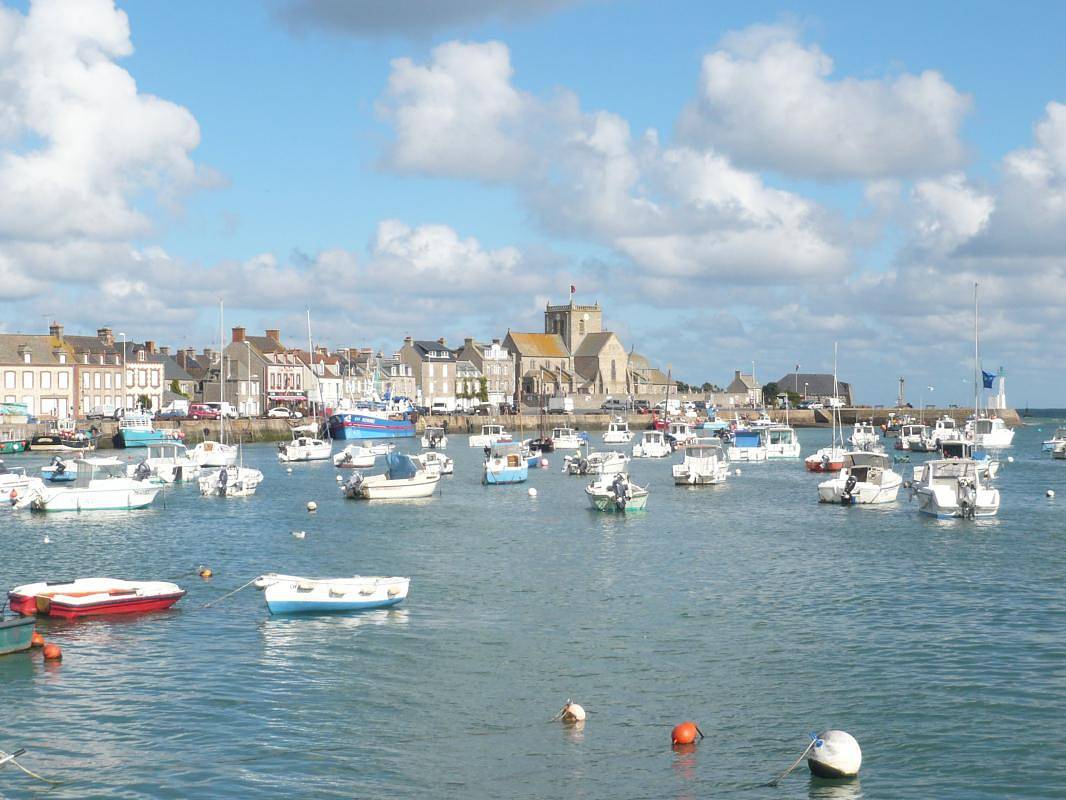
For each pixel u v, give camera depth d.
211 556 58.69
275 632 41.50
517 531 69.06
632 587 50.06
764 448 146.38
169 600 44.97
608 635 41.16
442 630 41.88
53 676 35.91
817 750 27.97
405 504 85.06
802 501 87.94
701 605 46.19
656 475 114.50
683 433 171.50
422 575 53.03
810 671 36.41
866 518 75.88
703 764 28.84
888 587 49.69
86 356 172.50
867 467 88.62
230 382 198.75
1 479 86.69
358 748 29.95
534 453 129.25
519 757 29.38
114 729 31.25
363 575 53.09
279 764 28.91
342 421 171.75
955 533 67.69
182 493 92.56
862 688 34.56
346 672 36.44
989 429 163.88
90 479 85.38
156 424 157.50
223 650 38.97
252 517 75.75
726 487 101.19
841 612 44.69
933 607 45.41
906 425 190.25
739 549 61.34
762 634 41.19
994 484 103.25
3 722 31.70
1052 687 34.34
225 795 27.08
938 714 32.12
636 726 31.55
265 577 45.44
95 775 28.19
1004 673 35.84
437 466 101.94
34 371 161.38
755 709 32.84
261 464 129.50
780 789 27.30
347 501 86.88
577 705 32.12
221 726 31.50
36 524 71.81
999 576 52.22
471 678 35.88
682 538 65.94
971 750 29.45
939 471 80.38
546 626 42.50
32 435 138.75
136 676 35.91
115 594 43.75
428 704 33.38
